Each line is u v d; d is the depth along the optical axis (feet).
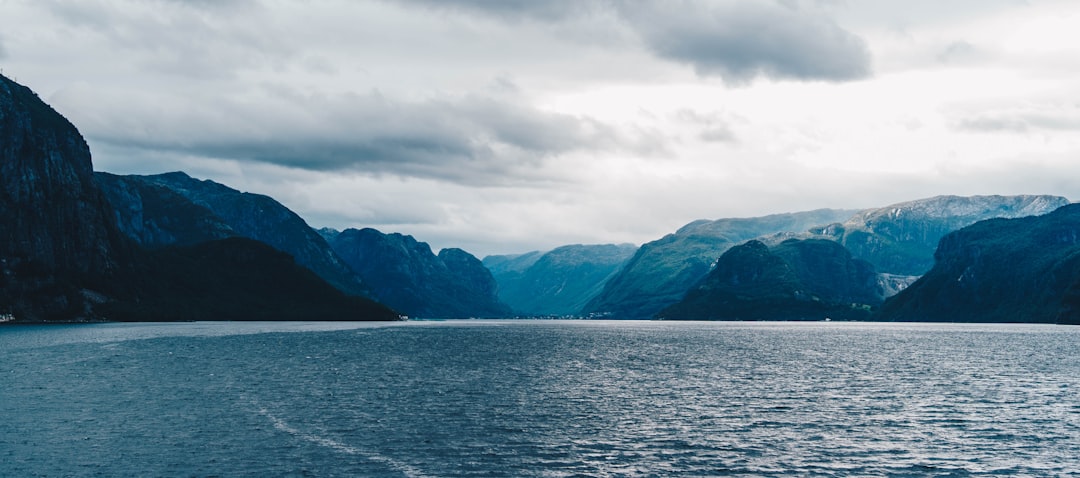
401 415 290.76
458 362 524.93
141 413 286.87
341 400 326.65
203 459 218.79
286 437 248.11
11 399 316.81
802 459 229.04
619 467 218.59
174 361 489.67
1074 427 276.21
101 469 206.69
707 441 250.98
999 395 358.02
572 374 448.65
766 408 317.42
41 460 214.90
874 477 211.00
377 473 208.64
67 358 497.05
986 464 224.74
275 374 422.82
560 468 216.95
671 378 430.20
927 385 398.21
